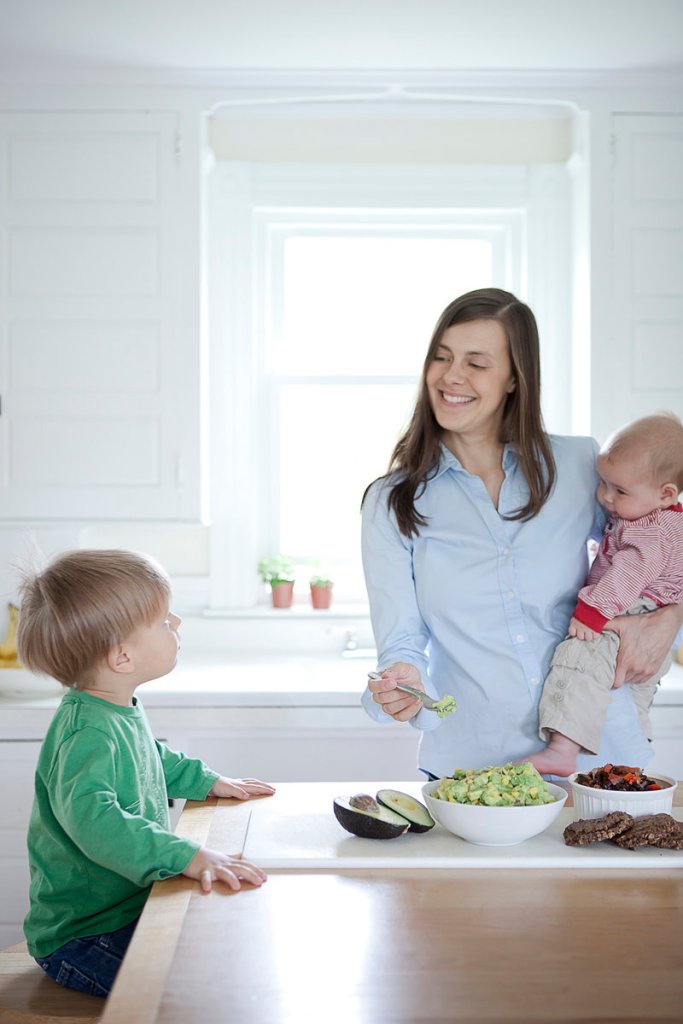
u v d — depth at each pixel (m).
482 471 1.87
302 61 3.05
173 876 1.30
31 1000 1.46
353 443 3.53
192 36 2.88
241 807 1.58
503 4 2.70
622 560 1.83
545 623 1.83
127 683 1.58
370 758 2.78
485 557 1.80
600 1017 0.93
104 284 3.09
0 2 2.66
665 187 3.16
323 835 1.42
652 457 1.84
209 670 3.06
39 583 1.56
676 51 3.00
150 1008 0.95
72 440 3.10
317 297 3.54
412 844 1.38
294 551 3.54
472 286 3.53
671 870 1.29
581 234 3.28
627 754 1.83
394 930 1.12
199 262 3.11
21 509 3.10
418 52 3.00
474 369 1.76
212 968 1.03
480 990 0.98
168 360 3.10
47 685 2.81
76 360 3.09
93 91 3.09
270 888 1.24
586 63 3.08
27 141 3.08
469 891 1.22
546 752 1.73
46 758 1.54
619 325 3.17
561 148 3.42
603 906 1.18
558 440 1.93
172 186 3.10
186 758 1.70
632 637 1.81
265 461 3.50
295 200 3.38
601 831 1.34
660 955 1.05
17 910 2.73
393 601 1.81
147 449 3.11
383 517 1.87
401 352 3.55
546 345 3.41
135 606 1.53
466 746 1.82
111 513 3.11
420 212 3.43
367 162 3.41
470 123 3.41
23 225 3.09
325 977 1.01
